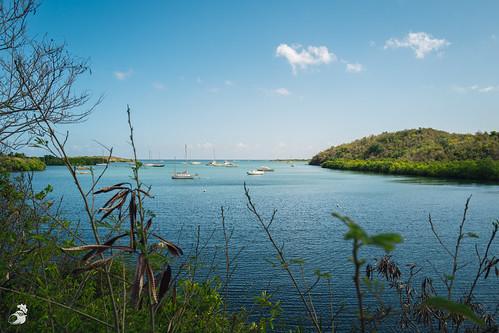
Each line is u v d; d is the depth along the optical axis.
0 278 2.53
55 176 72.81
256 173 120.94
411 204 39.62
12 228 2.99
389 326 7.95
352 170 145.25
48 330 2.50
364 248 18.94
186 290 2.89
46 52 3.88
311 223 27.86
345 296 11.59
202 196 48.75
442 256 17.77
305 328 8.95
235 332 3.58
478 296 11.23
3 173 3.52
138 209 1.50
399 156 139.88
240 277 13.40
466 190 55.38
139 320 3.13
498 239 21.73
